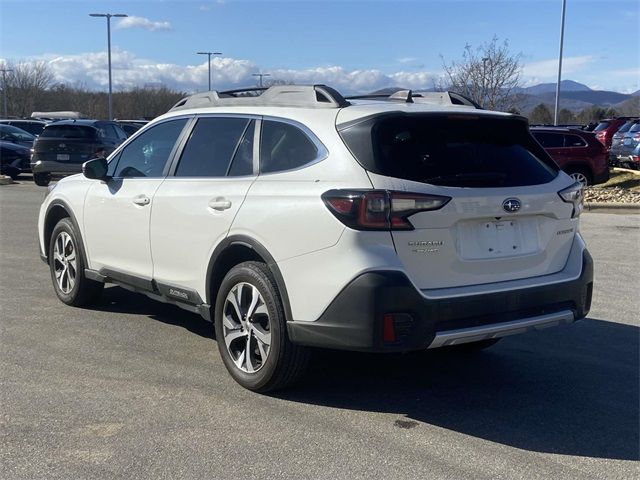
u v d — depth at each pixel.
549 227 4.53
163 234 5.26
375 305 3.87
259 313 4.50
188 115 5.46
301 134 4.45
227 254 4.77
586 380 5.00
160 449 3.80
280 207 4.29
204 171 5.10
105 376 4.87
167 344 5.60
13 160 21.38
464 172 4.19
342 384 4.85
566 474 3.59
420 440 3.97
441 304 3.98
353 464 3.66
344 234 3.95
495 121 4.54
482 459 3.75
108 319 6.27
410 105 4.53
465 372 5.15
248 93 5.46
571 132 18.38
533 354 5.57
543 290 4.38
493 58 28.53
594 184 18.62
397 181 3.97
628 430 4.16
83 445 3.83
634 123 23.44
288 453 3.78
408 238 3.95
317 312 4.08
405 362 5.36
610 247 10.30
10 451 3.75
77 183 6.45
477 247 4.20
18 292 7.18
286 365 4.39
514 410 4.45
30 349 5.41
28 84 73.44
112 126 19.80
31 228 11.44
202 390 4.65
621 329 6.23
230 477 3.51
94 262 6.19
